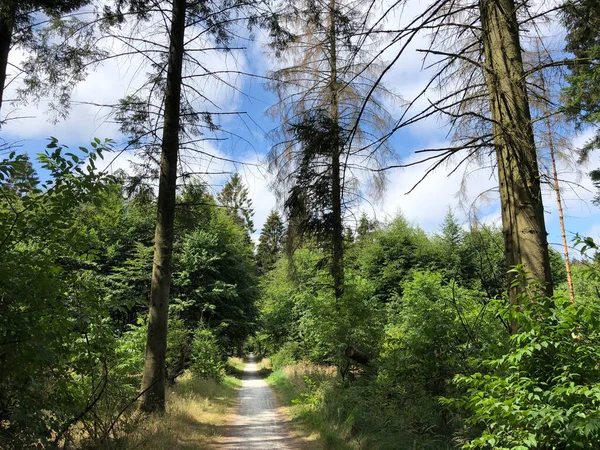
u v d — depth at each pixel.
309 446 7.29
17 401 3.35
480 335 6.00
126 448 5.32
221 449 7.14
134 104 9.09
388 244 28.50
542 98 4.40
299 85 11.52
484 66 3.90
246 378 27.80
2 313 3.26
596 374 2.86
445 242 26.47
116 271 19.47
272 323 31.28
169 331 15.54
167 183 8.88
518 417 2.72
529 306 3.34
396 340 7.52
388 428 6.44
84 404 4.56
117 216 20.20
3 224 3.68
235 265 27.11
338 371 10.40
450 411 5.78
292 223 11.02
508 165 4.05
